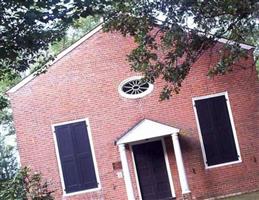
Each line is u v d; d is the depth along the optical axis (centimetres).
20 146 2239
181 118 2272
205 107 2286
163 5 1462
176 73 1625
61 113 2259
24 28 947
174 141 2195
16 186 1088
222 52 1582
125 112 2267
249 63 2305
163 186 2230
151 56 1597
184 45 1555
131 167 2233
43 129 2250
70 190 2222
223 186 2239
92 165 2239
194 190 2227
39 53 1084
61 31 1008
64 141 2250
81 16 960
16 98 2264
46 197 1155
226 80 2305
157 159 2247
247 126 2288
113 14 1521
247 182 2248
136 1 1490
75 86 2275
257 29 1645
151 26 1556
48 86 2269
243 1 1307
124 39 2302
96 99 2272
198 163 2245
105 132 2255
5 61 1058
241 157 2267
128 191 2167
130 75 2286
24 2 902
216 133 2275
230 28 1458
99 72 2284
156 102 2275
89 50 2295
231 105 2294
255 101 2305
